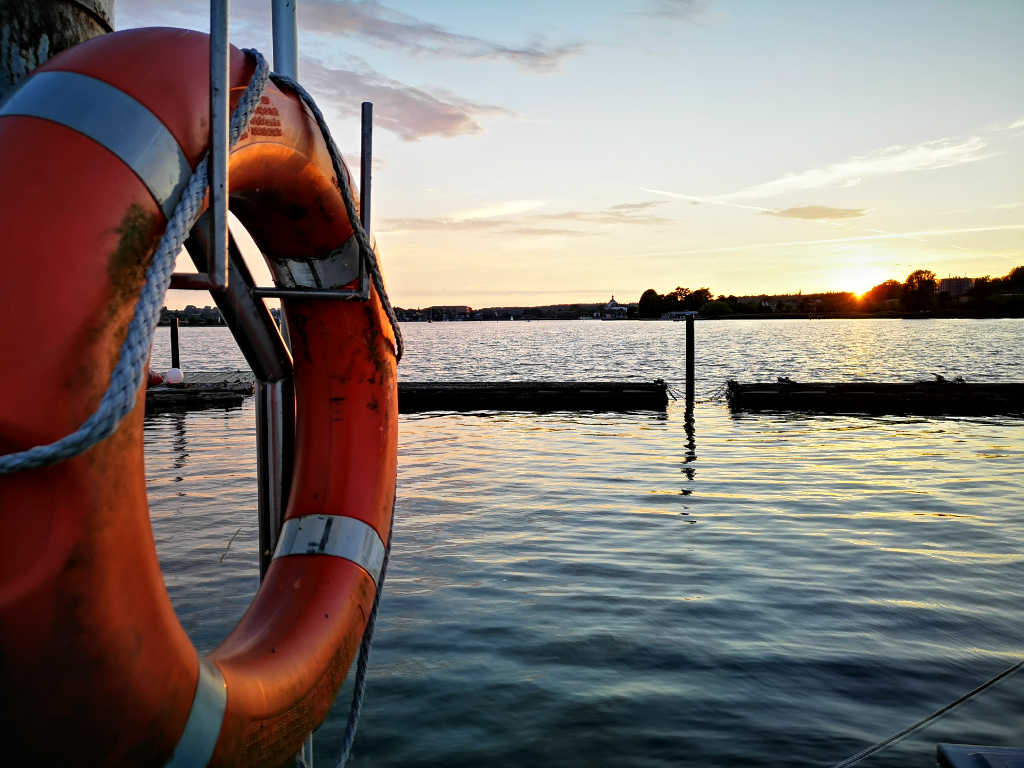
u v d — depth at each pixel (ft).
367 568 6.74
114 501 3.76
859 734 13.89
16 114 4.07
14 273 3.51
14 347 3.40
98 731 3.70
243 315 7.23
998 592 21.12
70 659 3.51
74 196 3.84
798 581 22.24
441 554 25.44
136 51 4.60
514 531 28.35
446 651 17.75
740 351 176.86
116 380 3.76
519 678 16.34
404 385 70.08
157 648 3.99
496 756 13.47
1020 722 14.15
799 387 65.46
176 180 4.42
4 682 3.34
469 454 45.80
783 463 41.73
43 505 3.47
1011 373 101.86
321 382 7.19
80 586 3.53
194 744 4.30
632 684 16.01
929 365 120.98
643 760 13.25
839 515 30.17
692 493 34.58
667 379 101.81
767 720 14.47
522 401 68.64
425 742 13.96
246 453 45.55
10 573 3.34
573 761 13.28
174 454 45.32
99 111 4.17
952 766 7.99
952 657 17.02
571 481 37.63
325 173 6.44
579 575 23.08
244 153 5.40
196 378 80.53
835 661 16.88
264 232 6.70
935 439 49.44
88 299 3.69
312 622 6.10
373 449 7.12
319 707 5.88
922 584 21.85
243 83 5.31
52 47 5.24
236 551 25.72
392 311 7.34
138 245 4.07
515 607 20.45
